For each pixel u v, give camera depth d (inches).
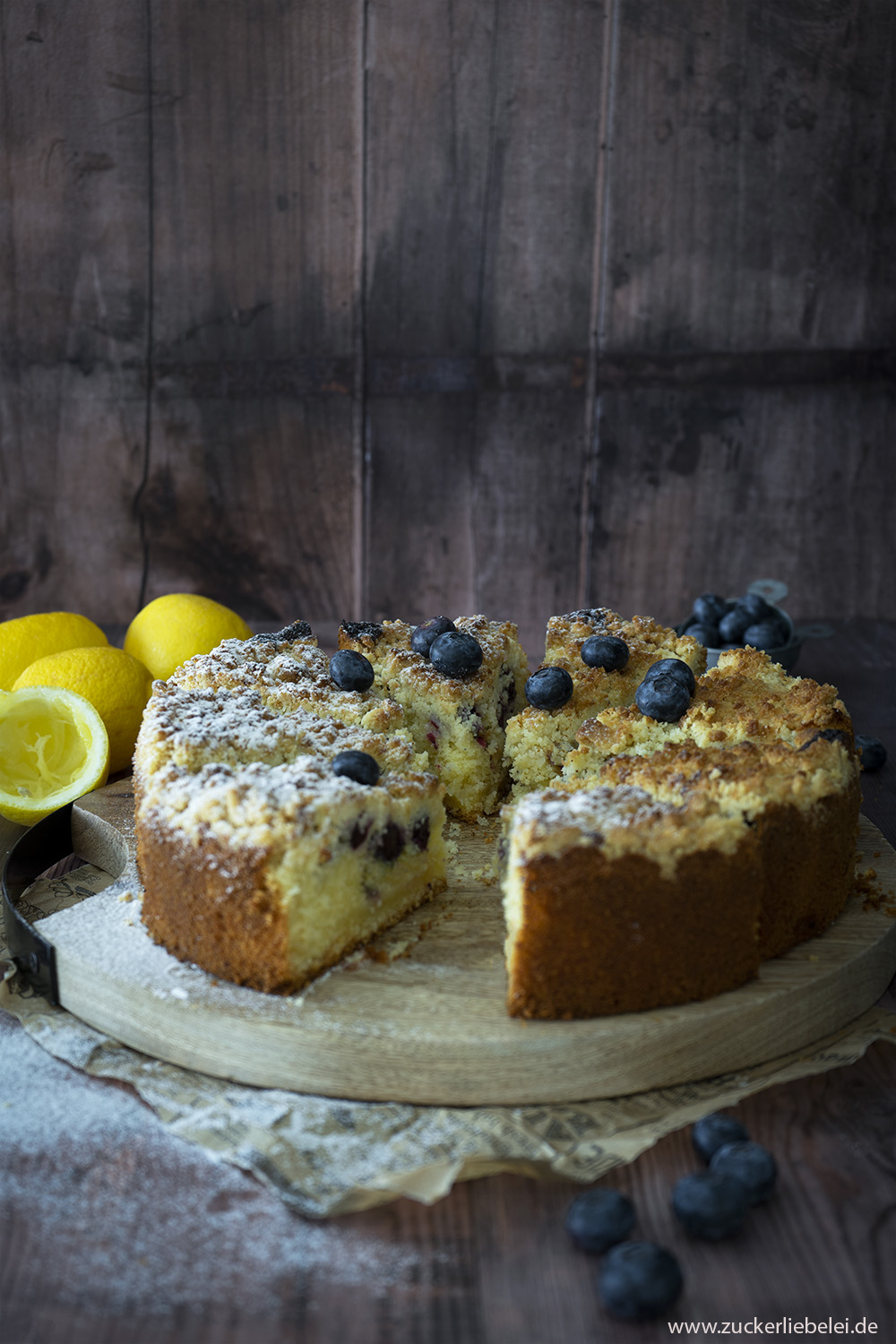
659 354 36.5
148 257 35.1
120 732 27.5
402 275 35.6
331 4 33.4
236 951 21.5
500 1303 18.1
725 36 33.8
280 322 35.9
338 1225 18.9
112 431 36.7
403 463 37.4
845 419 37.2
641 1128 20.1
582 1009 20.9
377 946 22.6
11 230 34.6
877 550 38.7
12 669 29.0
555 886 20.5
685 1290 18.3
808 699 25.1
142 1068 21.2
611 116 34.3
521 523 38.1
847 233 35.5
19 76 33.5
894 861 24.7
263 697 26.0
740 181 35.0
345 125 34.2
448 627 27.7
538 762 26.8
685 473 37.7
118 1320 17.8
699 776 22.5
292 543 38.2
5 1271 18.3
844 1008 22.0
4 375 35.9
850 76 34.0
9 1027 22.0
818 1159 19.8
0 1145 19.9
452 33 33.6
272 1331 17.8
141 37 33.4
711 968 21.1
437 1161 19.4
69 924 22.9
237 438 36.9
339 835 21.9
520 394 36.7
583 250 35.5
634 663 27.5
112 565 38.2
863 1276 18.4
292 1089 20.8
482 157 34.6
